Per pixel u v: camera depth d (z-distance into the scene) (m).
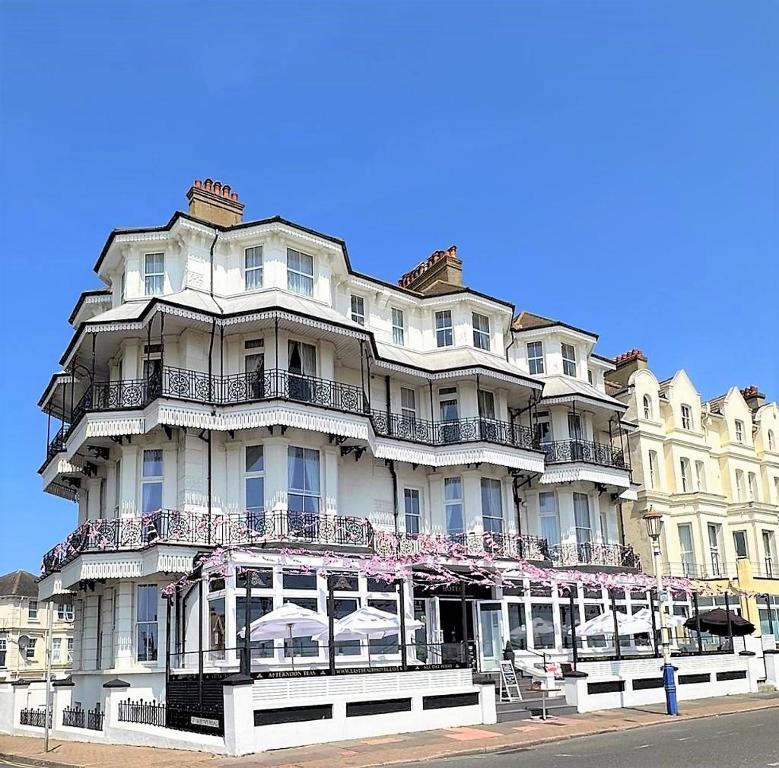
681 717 21.83
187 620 23.70
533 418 35.56
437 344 33.22
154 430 25.62
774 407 48.72
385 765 15.49
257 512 25.53
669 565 39.38
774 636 41.34
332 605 19.66
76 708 24.56
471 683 21.34
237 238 28.05
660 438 41.72
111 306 30.05
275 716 17.66
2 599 54.53
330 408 26.31
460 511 30.89
